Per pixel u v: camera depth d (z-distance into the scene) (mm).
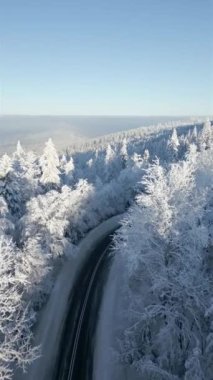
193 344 17828
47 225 34312
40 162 57938
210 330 17562
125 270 32344
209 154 48844
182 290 18156
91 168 82250
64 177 66875
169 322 17969
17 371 22625
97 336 26172
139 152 118625
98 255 41469
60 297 31469
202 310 17891
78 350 24953
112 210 60594
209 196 24453
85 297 31656
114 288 32344
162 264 19078
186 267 18500
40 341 25719
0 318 18375
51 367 23469
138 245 19375
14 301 21906
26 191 48375
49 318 28406
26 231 31703
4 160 42812
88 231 49531
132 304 23047
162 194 19406
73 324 27875
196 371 15336
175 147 95375
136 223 19578
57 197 37344
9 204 41531
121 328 25844
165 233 19031
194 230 18469
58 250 34469
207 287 18156
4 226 31391
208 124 97688
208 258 21906
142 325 22281
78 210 45688
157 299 20844
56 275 34781
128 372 21422
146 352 20266
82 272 36750
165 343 18688
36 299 28688
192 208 19625
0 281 18219
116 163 85938
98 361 23578
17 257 26484
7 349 18453
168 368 18719
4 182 41938
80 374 22812
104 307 29688
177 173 20719
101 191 59344
